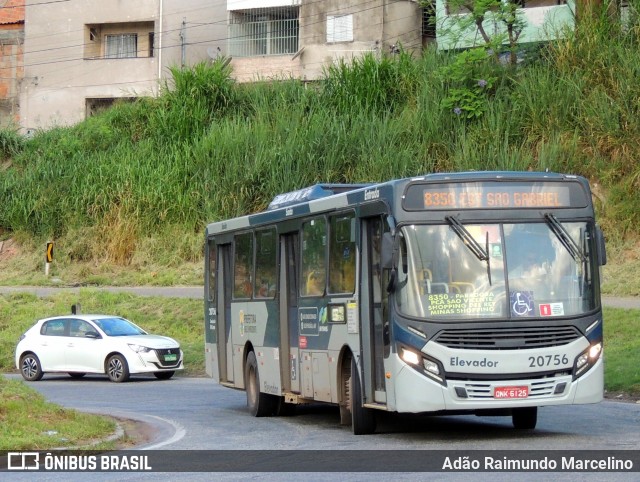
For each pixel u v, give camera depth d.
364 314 15.18
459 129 42.97
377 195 14.77
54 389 27.02
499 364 13.72
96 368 29.59
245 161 46.72
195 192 47.56
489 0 44.50
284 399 19.39
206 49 62.12
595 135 39.47
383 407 14.55
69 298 40.53
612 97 40.94
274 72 57.72
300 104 49.91
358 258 15.30
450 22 47.38
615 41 43.34
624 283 32.91
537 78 43.00
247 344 20.39
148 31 62.50
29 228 50.34
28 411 15.86
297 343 17.94
